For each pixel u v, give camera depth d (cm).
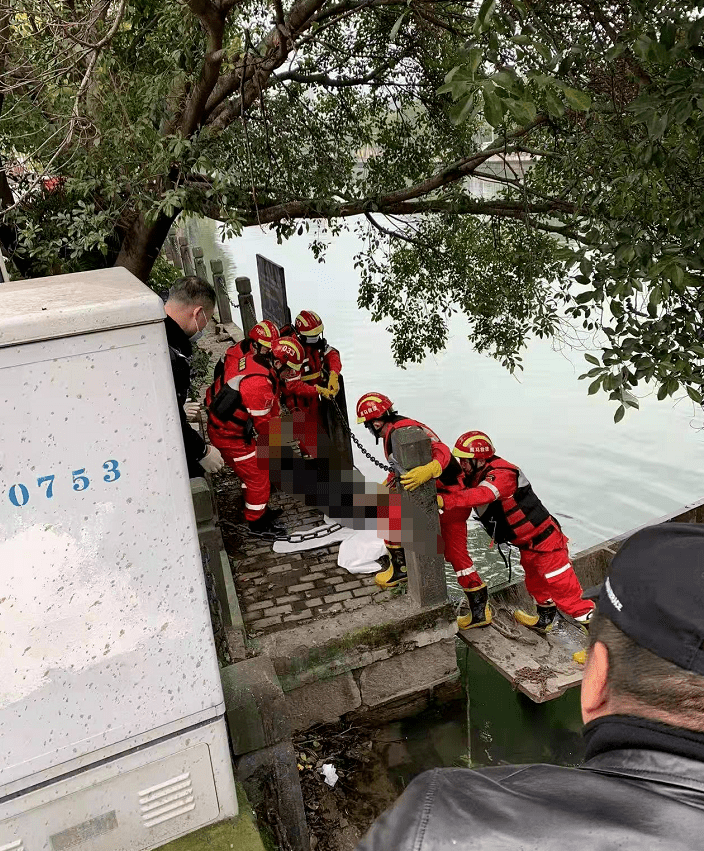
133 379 180
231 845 218
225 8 455
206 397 557
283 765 299
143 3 582
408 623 456
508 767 81
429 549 454
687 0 315
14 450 172
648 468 1059
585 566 608
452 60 598
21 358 167
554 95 251
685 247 351
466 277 865
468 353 1578
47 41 524
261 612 476
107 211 529
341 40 786
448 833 72
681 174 407
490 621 507
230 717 286
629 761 71
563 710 482
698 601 69
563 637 513
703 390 344
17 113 529
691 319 351
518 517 472
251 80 544
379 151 896
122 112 493
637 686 71
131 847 213
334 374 607
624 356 353
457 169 683
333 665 443
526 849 67
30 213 591
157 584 195
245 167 639
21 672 184
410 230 891
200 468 436
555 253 399
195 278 421
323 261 822
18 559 178
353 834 393
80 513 181
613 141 491
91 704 195
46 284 200
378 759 441
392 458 454
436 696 480
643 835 64
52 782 196
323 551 544
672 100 313
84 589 187
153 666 200
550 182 733
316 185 771
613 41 440
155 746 207
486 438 470
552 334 827
